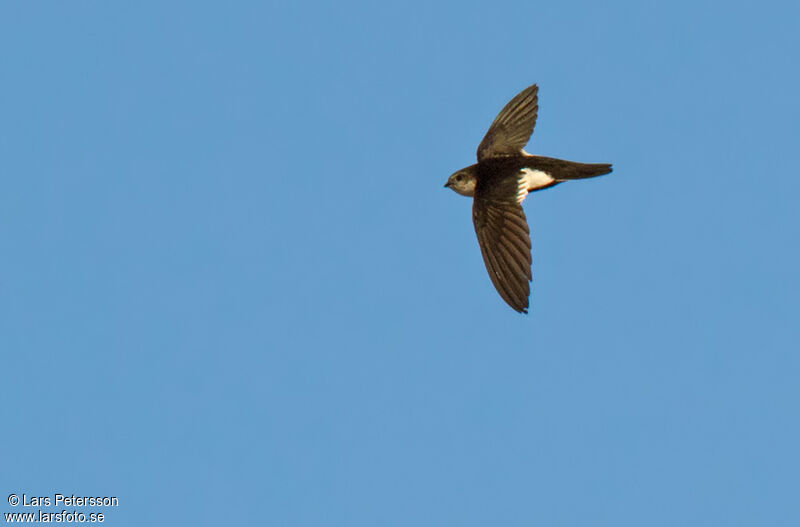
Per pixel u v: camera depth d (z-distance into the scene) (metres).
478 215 16.78
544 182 16.88
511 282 16.28
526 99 17.83
